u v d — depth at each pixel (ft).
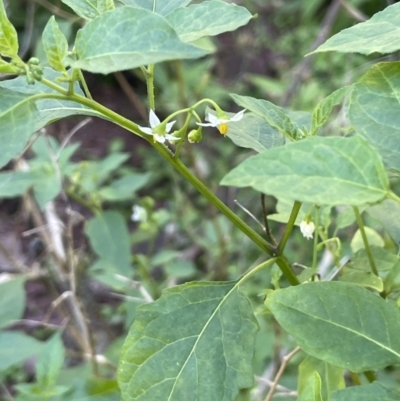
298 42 3.14
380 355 0.49
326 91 2.24
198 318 0.57
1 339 1.05
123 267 1.31
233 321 0.57
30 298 2.19
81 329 1.43
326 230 0.73
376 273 0.66
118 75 1.90
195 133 0.58
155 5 0.63
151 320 0.57
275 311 0.50
